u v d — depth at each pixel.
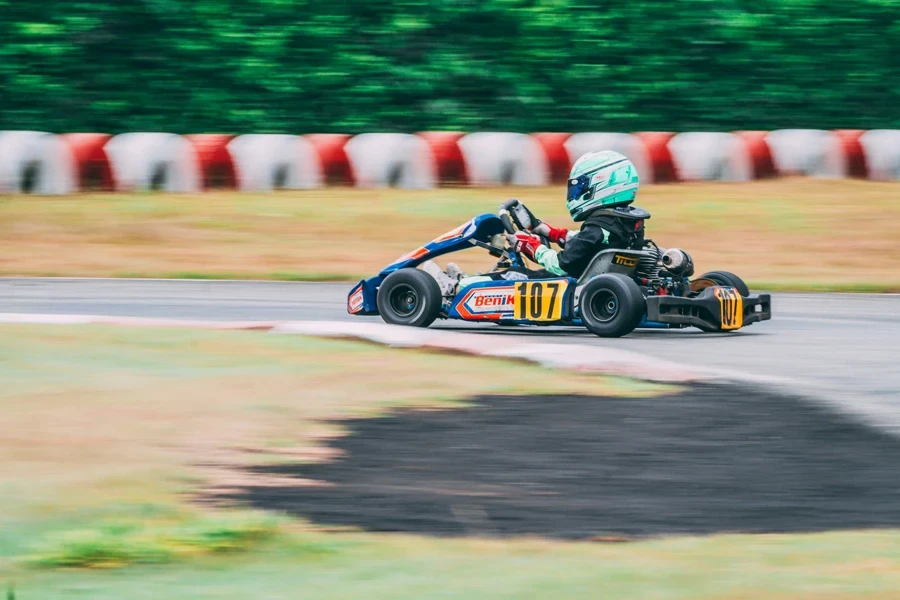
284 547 12.94
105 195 54.91
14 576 11.95
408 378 22.41
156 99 67.38
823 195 56.12
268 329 28.66
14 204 52.94
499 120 67.75
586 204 29.66
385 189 56.56
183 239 48.19
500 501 15.12
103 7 68.50
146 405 19.83
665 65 69.25
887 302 36.97
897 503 15.14
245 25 68.81
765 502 15.16
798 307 35.69
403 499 15.14
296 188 56.59
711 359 25.59
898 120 69.56
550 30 69.31
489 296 29.64
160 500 14.74
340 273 42.62
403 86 68.06
